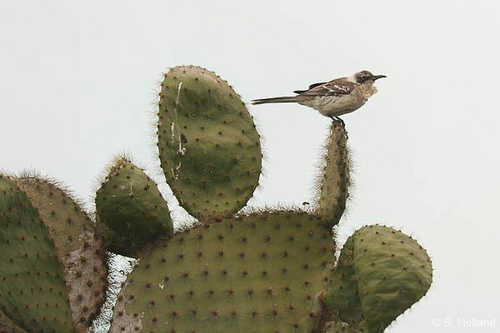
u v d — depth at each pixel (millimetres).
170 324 11992
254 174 13523
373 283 10414
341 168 12672
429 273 10477
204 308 12086
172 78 13570
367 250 10625
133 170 12570
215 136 13508
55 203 12648
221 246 12430
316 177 13266
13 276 11500
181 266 12273
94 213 12914
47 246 11891
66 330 11891
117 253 12734
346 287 11461
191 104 13547
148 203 12414
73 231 12586
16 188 11633
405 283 10328
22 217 11695
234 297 12156
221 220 12648
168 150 13242
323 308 12078
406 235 10875
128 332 11969
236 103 13812
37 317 11633
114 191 12367
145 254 12414
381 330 10422
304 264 12461
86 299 12281
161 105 13383
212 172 13383
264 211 12773
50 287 11836
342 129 12906
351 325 11586
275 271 12367
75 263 12398
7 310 11445
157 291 12133
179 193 13133
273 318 12094
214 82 13758
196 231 12500
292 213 12695
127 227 12445
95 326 12297
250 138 13695
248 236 12523
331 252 12570
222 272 12281
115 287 12555
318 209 12969
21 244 11633
